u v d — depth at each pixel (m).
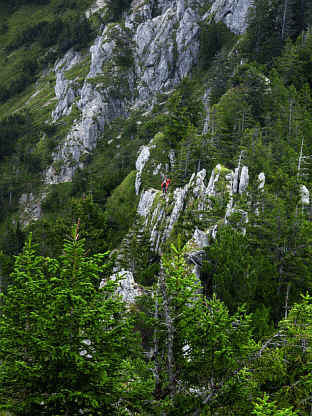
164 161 84.38
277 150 66.88
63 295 12.36
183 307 14.70
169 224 58.06
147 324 15.07
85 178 134.25
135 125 151.38
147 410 13.38
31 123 189.12
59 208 128.75
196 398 13.66
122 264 55.06
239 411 14.09
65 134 166.75
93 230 58.00
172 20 172.88
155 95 161.62
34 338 11.95
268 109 79.50
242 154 61.47
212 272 36.16
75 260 13.43
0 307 13.21
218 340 13.73
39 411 12.20
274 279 38.81
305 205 53.44
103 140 157.25
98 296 13.66
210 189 54.91
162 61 167.25
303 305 16.67
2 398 12.25
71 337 12.52
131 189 94.12
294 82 87.81
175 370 14.36
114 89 170.50
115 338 13.30
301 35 102.81
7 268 55.84
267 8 112.31
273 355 16.48
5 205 149.88
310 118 75.44
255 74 83.69
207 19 158.75
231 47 137.50
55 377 12.25
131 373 14.54
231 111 80.06
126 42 184.25
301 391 15.53
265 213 48.06
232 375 13.94
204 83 126.06
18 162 166.75
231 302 31.72
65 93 186.12
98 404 11.86
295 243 42.62
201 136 71.75
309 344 16.14
